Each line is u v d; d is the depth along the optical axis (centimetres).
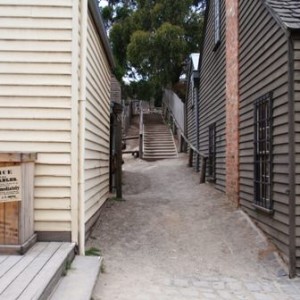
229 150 1012
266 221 727
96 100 815
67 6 595
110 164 1207
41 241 584
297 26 591
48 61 594
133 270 595
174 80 2556
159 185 1340
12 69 594
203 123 1474
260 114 763
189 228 823
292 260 591
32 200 572
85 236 668
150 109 3341
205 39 1451
